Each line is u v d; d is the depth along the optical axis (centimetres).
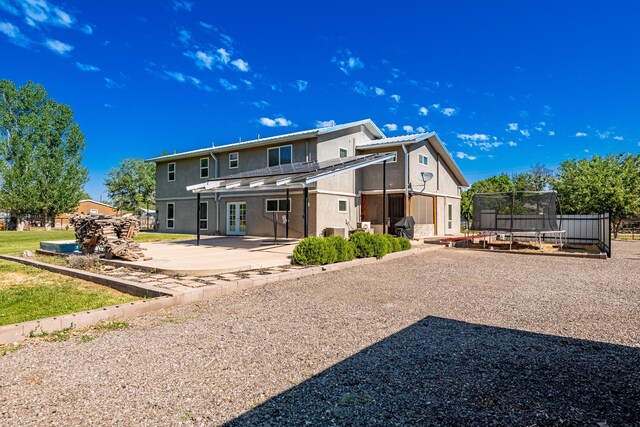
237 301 534
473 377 281
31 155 3105
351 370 295
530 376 282
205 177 2000
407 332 392
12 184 3012
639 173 2080
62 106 3331
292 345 353
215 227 1927
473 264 929
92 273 702
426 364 306
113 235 932
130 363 310
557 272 806
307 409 235
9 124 3080
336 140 1658
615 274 778
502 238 1745
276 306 504
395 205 1702
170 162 2202
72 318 407
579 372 289
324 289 616
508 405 239
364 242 962
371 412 230
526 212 1380
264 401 245
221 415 228
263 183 1088
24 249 1291
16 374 289
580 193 2075
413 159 1695
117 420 222
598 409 233
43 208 3189
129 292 585
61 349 342
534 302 529
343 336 378
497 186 3509
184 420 222
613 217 2000
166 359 318
